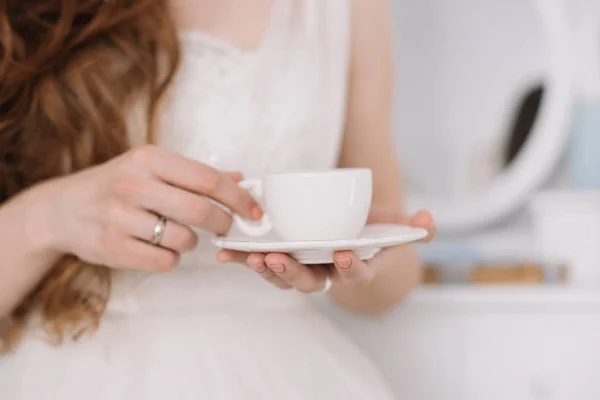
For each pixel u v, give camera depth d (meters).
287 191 0.66
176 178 0.69
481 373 1.14
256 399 0.78
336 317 1.15
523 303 1.12
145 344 0.79
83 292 0.80
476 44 1.37
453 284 1.21
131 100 0.83
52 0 0.85
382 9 0.97
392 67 0.98
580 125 1.33
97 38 0.84
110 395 0.75
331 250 0.64
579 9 1.34
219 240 0.66
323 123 0.90
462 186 1.39
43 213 0.74
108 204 0.71
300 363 0.83
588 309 1.11
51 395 0.75
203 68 0.85
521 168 1.35
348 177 0.66
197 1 0.88
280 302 0.86
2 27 0.82
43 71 0.82
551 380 1.13
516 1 1.35
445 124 1.39
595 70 1.33
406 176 1.40
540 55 1.35
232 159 0.85
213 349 0.79
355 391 0.84
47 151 0.83
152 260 0.71
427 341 1.15
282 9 0.88
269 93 0.86
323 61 0.91
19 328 0.80
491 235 1.39
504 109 1.37
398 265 0.94
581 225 1.24
